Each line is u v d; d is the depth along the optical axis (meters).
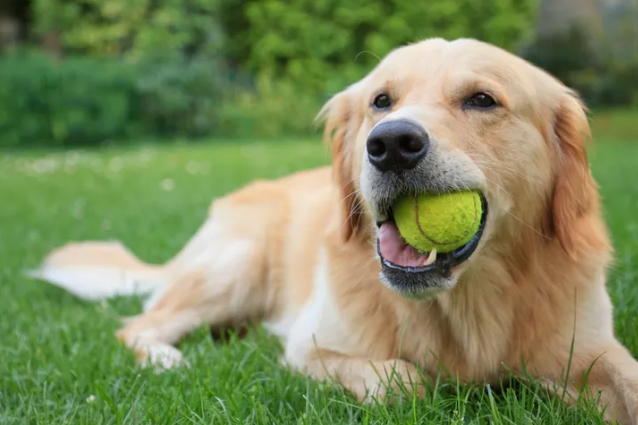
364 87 0.79
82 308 1.01
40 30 4.73
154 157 3.15
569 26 6.04
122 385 0.71
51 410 0.67
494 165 0.68
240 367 0.74
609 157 2.64
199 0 4.48
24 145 3.88
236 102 4.47
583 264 0.71
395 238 0.67
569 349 0.69
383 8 4.42
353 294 0.75
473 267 0.70
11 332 0.89
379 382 0.67
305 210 0.96
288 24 4.45
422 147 0.63
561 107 0.74
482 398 0.64
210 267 0.96
